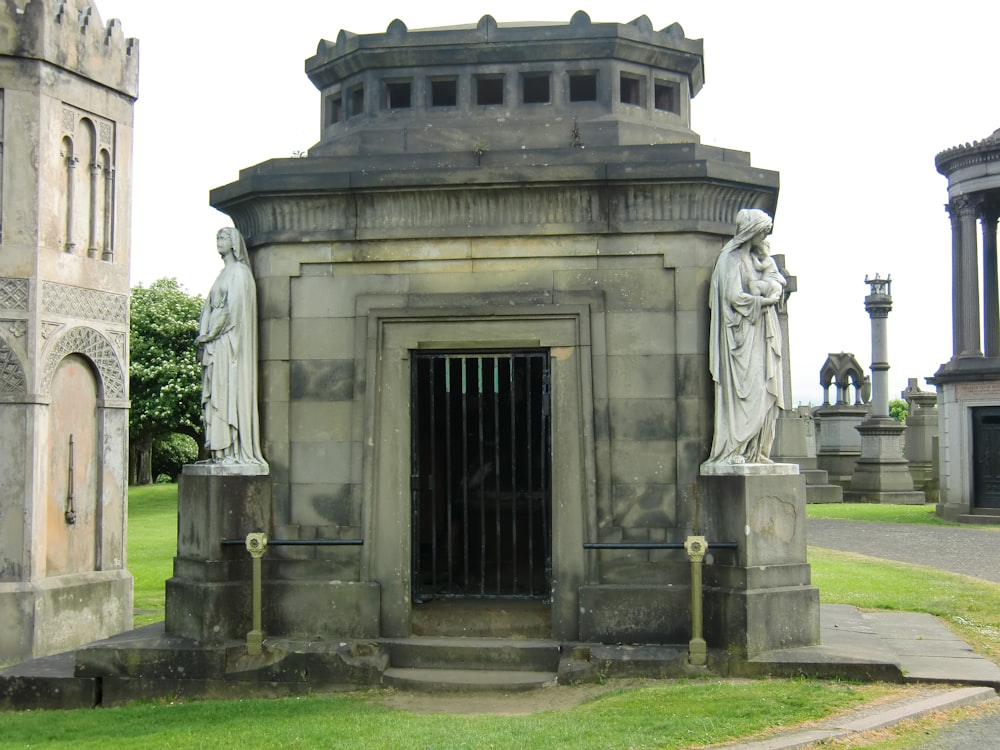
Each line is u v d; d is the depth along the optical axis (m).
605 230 10.09
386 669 9.76
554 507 9.97
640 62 10.75
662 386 10.01
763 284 9.74
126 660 9.82
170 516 34.75
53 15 12.91
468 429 12.36
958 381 30.53
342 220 10.45
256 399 10.49
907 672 9.09
